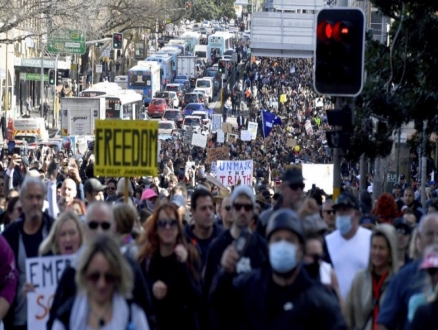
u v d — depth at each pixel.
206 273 22.11
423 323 17.06
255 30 93.44
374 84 46.03
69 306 17.28
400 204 45.12
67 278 18.02
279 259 16.48
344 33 31.31
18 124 131.25
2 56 173.88
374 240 21.67
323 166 72.12
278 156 122.12
